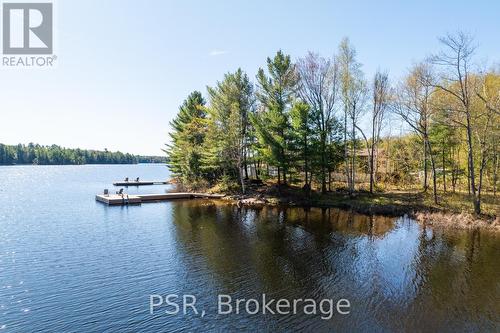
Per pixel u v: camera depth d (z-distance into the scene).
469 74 28.12
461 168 36.59
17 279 14.62
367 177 44.19
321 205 33.34
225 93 40.62
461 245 19.97
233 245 20.03
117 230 23.53
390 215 28.64
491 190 35.44
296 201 34.75
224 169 43.28
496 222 23.69
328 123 36.25
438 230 23.59
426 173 36.25
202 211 31.14
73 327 10.84
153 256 17.86
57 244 19.92
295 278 15.06
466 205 28.09
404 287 14.13
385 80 37.22
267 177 40.06
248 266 16.55
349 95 34.94
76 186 58.53
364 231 23.48
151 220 27.03
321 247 19.72
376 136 40.78
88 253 18.25
